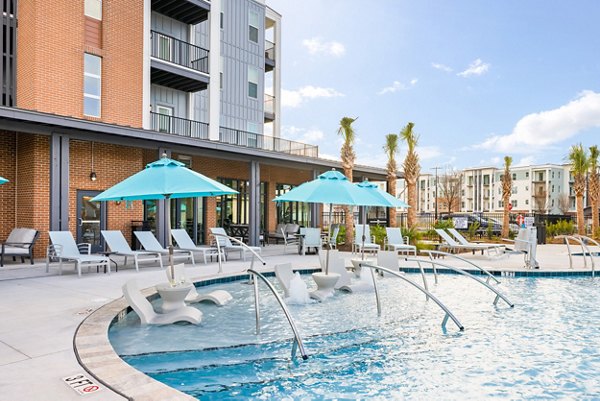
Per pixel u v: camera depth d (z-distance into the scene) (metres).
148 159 16.80
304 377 4.13
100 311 5.63
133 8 15.18
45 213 12.23
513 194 68.81
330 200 7.66
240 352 4.73
